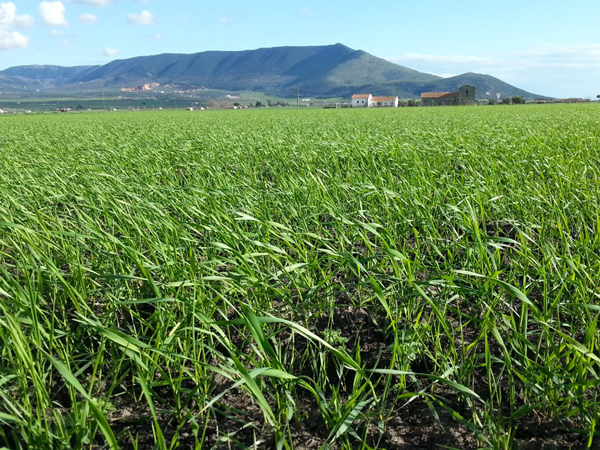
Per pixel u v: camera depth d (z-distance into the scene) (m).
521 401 2.44
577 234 4.28
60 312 3.18
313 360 2.84
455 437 2.24
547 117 21.27
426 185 5.26
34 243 3.13
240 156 8.88
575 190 4.96
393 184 5.41
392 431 2.29
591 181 5.75
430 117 25.88
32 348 2.65
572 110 32.00
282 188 5.43
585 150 8.09
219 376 2.76
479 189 5.08
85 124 27.38
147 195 4.96
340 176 6.66
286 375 1.89
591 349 2.27
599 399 2.38
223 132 16.09
